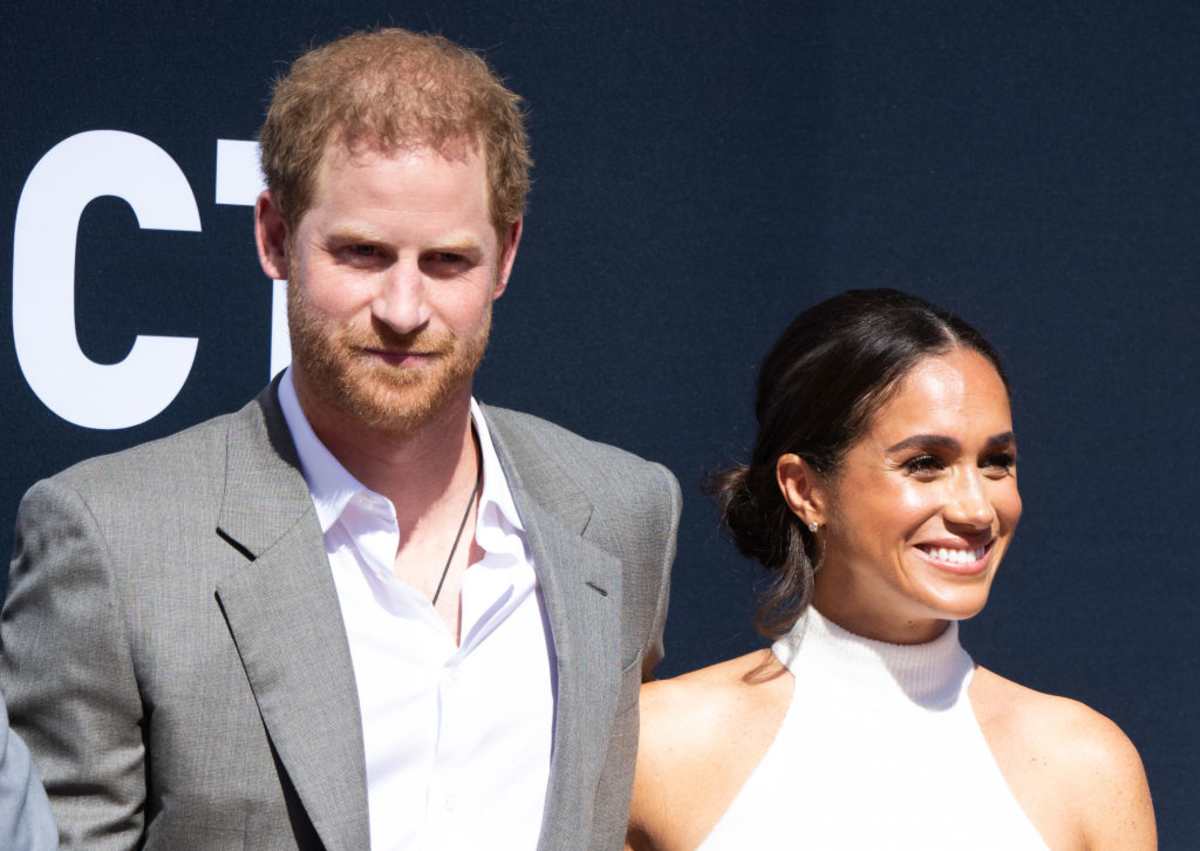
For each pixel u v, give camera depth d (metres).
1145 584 11.04
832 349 7.81
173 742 6.19
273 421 6.92
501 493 7.07
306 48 10.38
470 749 6.66
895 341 7.67
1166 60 11.06
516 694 6.82
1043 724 8.00
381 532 6.76
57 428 10.17
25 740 6.29
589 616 7.11
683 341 10.73
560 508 7.37
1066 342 10.98
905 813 7.75
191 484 6.62
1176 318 11.06
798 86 10.81
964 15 10.92
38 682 6.22
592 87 10.65
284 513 6.63
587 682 6.96
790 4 10.79
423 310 6.30
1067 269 10.99
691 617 10.81
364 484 6.80
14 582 6.50
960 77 10.92
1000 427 7.63
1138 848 7.82
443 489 6.94
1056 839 7.75
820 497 7.92
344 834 6.22
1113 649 11.02
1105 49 11.02
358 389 6.36
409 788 6.60
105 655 6.18
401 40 6.52
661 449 10.72
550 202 10.62
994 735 7.97
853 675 7.98
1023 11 10.96
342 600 6.73
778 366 8.16
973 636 10.95
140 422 10.24
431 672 6.69
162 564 6.33
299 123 6.36
